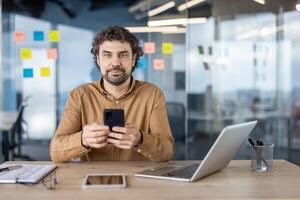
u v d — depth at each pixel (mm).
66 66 3916
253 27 3926
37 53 3887
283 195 1035
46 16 3875
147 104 1744
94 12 3924
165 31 3920
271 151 1387
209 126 4012
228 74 3959
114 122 1377
